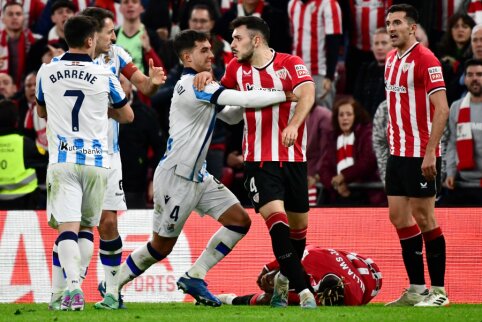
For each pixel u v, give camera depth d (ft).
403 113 75.77
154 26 123.13
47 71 67.72
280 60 70.03
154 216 72.74
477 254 86.79
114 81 69.00
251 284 86.79
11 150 103.76
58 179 67.05
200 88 69.41
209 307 74.08
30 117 113.29
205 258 73.72
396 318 61.98
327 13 116.57
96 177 67.67
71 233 66.95
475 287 86.63
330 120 108.99
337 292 75.15
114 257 71.97
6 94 117.19
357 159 105.81
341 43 126.31
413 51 75.10
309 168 109.70
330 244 87.71
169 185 71.46
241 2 121.90
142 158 106.93
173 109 71.51
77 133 67.15
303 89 68.49
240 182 113.39
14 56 123.85
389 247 87.35
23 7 128.47
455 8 121.08
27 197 103.91
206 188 72.95
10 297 87.66
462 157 102.47
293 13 118.62
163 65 116.67
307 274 75.61
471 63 101.30
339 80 123.95
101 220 71.67
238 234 73.67
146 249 73.61
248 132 70.28
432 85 73.72
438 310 69.67
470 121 101.91
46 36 125.29
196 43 71.00
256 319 60.75
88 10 71.67
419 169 75.46
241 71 70.85
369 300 78.74
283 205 69.97
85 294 86.74
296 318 61.26
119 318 61.57
